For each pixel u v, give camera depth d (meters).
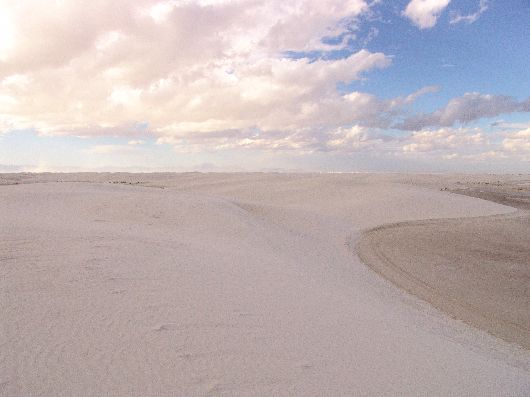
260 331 6.38
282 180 39.84
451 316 10.75
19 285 6.44
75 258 8.07
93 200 18.12
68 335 5.31
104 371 4.71
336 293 9.67
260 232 16.09
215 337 5.92
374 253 16.33
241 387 4.83
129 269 8.01
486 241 18.70
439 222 22.00
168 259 9.23
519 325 10.63
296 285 9.43
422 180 46.56
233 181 40.84
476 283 13.64
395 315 9.26
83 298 6.40
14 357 4.66
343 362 5.85
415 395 5.30
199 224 15.74
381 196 27.17
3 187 21.34
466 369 6.55
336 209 24.41
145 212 16.61
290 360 5.64
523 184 43.41
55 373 4.53
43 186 22.70
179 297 7.11
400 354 6.53
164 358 5.16
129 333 5.61
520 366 7.96
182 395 4.52
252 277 9.26
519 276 14.52
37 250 8.19
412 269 14.61
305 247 15.52
